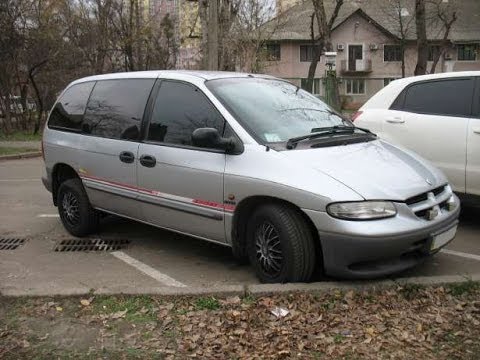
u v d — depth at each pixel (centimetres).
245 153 489
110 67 2842
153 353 382
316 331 402
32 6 2338
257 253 493
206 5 1852
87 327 419
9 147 1866
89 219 667
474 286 467
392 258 453
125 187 595
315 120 554
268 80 601
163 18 3197
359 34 5338
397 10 4931
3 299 467
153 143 564
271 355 373
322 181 445
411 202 459
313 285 459
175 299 457
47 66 2523
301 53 5272
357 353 375
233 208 493
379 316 421
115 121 616
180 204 538
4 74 2331
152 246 641
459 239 643
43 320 432
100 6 2772
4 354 385
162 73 591
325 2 5453
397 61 5347
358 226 430
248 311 432
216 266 570
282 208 466
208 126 523
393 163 489
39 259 605
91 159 634
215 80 555
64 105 703
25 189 1055
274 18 3950
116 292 467
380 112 752
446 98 693
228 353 379
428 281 469
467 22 5222
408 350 378
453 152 670
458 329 404
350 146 509
